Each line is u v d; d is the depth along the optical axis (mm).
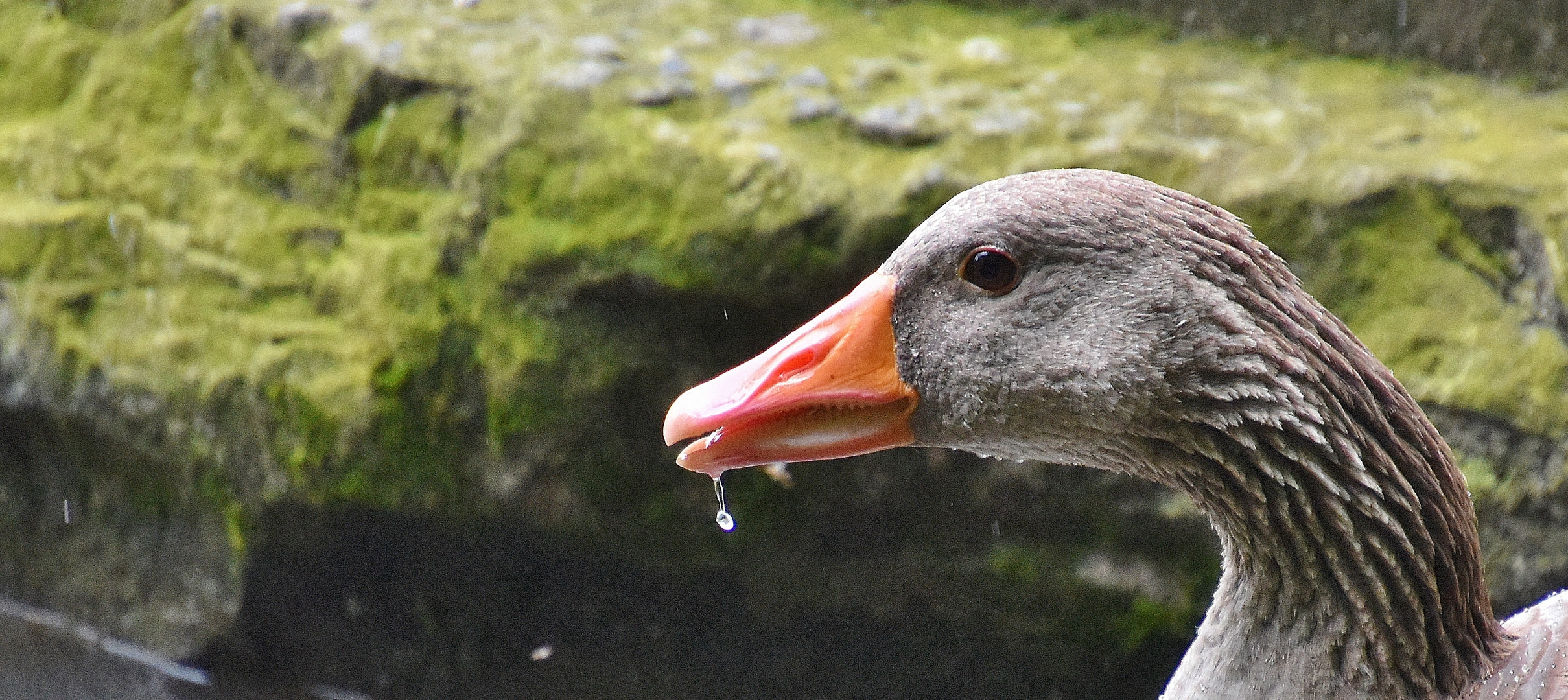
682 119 10789
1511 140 10852
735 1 12570
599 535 11008
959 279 6367
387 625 11820
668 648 11430
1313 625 6355
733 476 10656
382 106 11234
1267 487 6164
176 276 11727
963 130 10641
